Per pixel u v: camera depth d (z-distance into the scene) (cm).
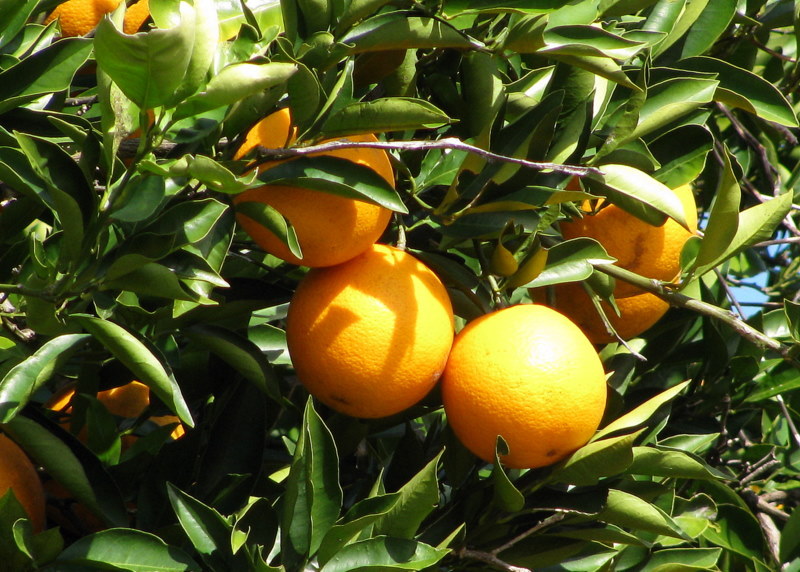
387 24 133
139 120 126
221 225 132
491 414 133
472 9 136
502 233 136
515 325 134
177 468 139
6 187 138
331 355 133
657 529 136
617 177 140
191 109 126
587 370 134
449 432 142
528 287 138
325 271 135
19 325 134
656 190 139
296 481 133
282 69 126
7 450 133
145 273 128
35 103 138
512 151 138
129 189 128
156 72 123
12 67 133
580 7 141
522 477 137
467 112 140
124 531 132
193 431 140
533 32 135
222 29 138
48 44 139
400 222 139
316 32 134
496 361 133
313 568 132
